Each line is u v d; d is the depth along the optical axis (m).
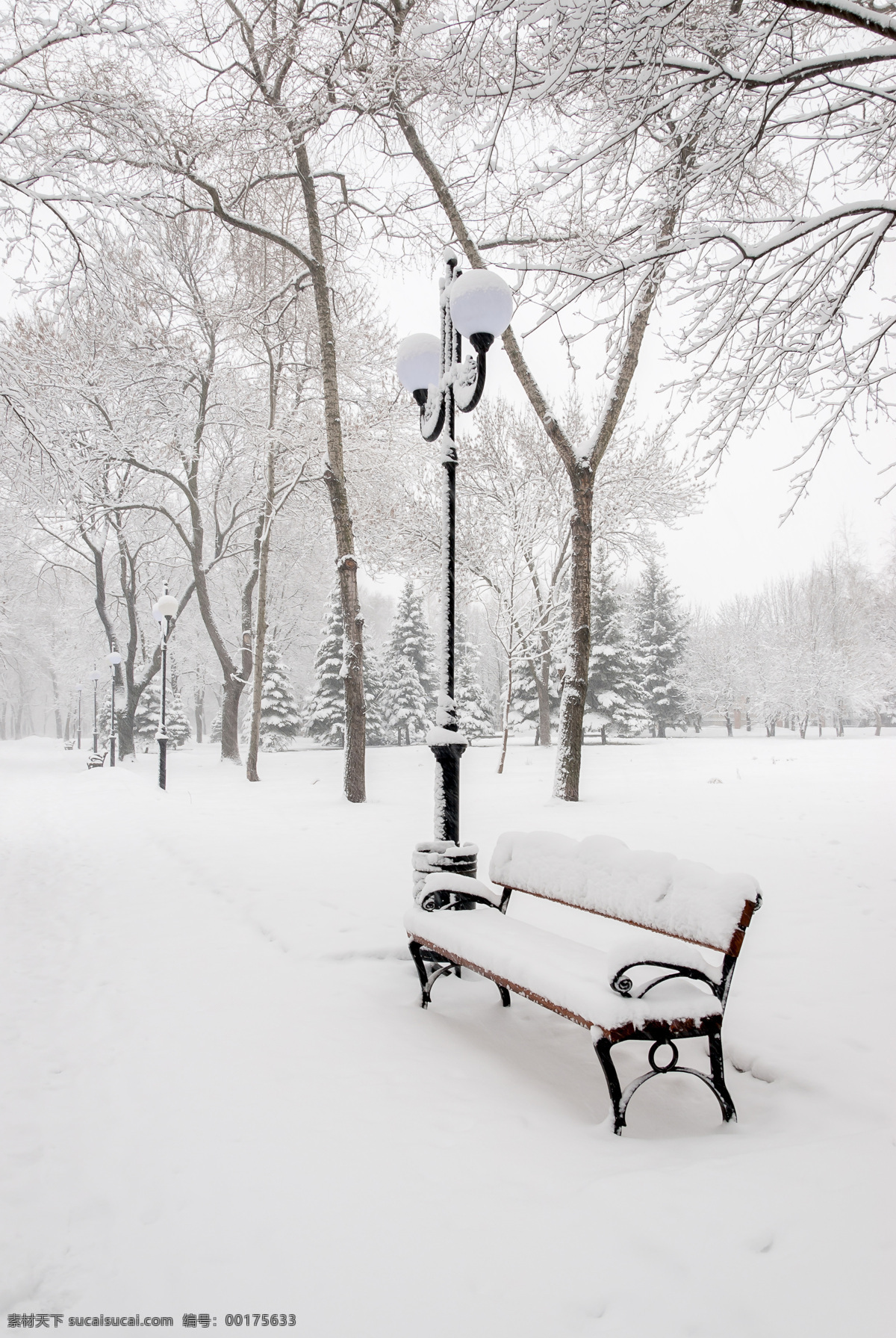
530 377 12.48
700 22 5.82
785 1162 2.38
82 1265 2.04
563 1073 3.34
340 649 43.31
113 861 8.66
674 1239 2.00
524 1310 1.79
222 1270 2.00
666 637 48.81
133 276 14.83
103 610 30.14
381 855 8.40
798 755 24.92
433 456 22.98
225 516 32.97
